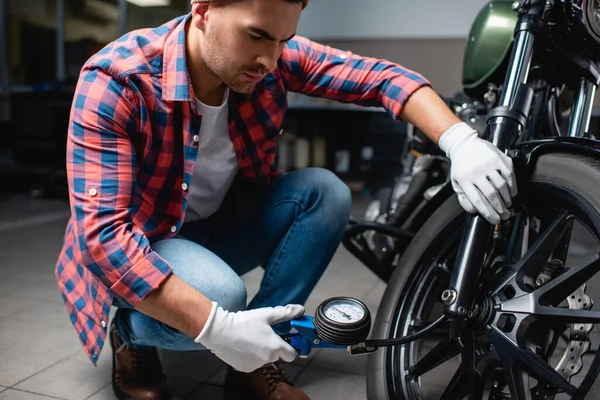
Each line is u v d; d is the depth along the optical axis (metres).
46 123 4.43
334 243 1.24
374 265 1.62
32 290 2.06
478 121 1.38
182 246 1.06
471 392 0.93
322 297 2.05
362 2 4.80
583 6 0.92
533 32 0.97
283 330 0.99
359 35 4.85
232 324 0.88
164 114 0.99
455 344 0.99
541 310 0.84
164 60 0.98
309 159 5.37
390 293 1.12
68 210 3.95
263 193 1.27
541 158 0.92
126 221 0.90
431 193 1.55
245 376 1.25
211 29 0.84
